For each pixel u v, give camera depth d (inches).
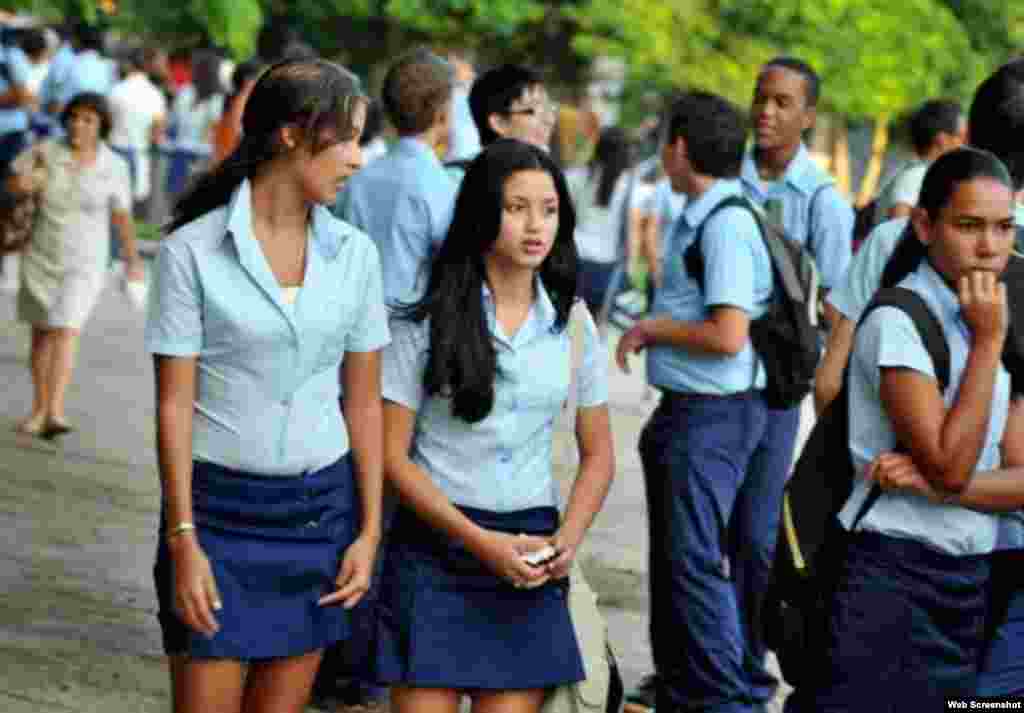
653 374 463.5
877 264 367.6
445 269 335.6
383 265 443.8
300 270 311.4
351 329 319.9
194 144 1441.9
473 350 330.6
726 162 454.3
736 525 480.1
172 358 306.0
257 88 308.3
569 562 336.8
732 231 448.8
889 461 318.7
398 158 448.8
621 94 1876.2
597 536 672.4
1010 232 317.7
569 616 342.0
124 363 941.2
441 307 332.8
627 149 936.9
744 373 456.1
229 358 307.1
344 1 1927.9
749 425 457.7
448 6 1907.0
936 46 1860.2
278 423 310.0
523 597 336.8
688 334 450.6
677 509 455.8
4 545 588.7
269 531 311.4
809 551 330.0
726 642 455.5
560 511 349.7
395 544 340.2
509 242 330.3
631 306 1210.6
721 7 1831.9
